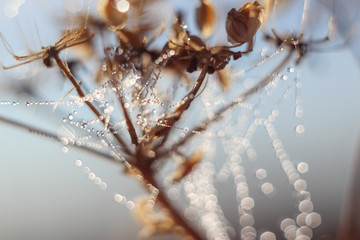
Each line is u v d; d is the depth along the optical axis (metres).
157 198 0.18
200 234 0.18
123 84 0.17
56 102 0.18
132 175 0.18
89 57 0.17
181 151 0.18
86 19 0.17
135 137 0.17
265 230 0.21
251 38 0.17
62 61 0.17
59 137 0.18
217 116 0.18
